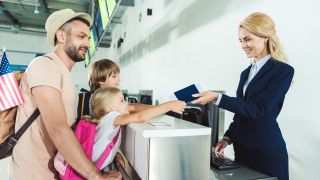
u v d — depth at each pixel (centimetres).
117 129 140
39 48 1160
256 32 137
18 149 134
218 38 269
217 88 270
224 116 239
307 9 170
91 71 220
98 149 136
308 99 169
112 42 1119
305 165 171
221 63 263
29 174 134
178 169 111
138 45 616
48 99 123
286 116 187
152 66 495
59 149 123
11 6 836
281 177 137
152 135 106
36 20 1021
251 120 144
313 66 166
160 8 452
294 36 180
